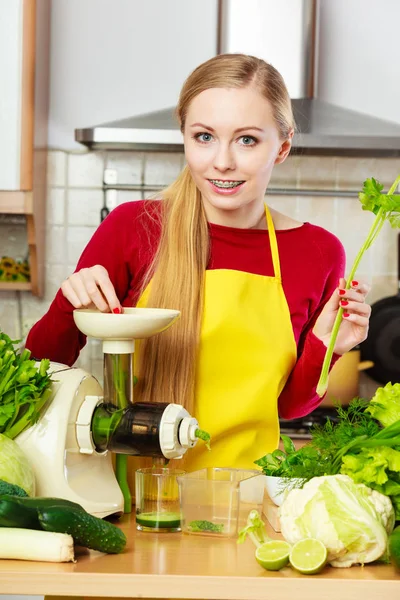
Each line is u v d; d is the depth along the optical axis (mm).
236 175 1498
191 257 1616
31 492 1257
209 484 1293
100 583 1087
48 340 1658
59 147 3496
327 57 3523
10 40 3092
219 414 1587
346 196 3502
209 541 1267
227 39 3221
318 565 1106
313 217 3535
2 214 3469
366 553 1148
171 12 3498
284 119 1546
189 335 1566
